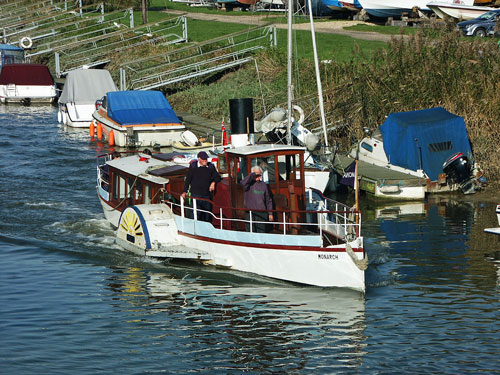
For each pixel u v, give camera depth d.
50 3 129.25
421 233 29.22
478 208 33.44
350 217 24.69
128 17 109.00
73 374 17.41
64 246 27.94
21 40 97.19
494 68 42.94
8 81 76.12
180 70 69.25
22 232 29.73
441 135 37.06
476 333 19.45
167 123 52.44
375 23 87.88
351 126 44.31
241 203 24.86
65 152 49.16
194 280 24.25
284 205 24.67
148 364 18.00
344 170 37.56
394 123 37.69
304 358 18.23
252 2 98.62
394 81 44.50
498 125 40.44
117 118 52.53
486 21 69.75
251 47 71.38
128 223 27.38
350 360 18.06
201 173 26.41
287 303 21.97
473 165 37.03
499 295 22.17
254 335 19.69
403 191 35.44
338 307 21.53
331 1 91.06
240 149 25.06
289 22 33.78
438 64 44.31
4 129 59.31
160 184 27.69
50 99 78.44
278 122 36.78
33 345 19.03
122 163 30.80
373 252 26.66
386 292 22.69
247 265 24.59
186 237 26.41
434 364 17.75
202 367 17.80
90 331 19.95
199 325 20.38
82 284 23.84
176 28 93.56
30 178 40.34
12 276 24.53
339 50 65.81
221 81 69.31
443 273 24.28
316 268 23.11
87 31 103.06
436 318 20.50
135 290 23.28
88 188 38.12
